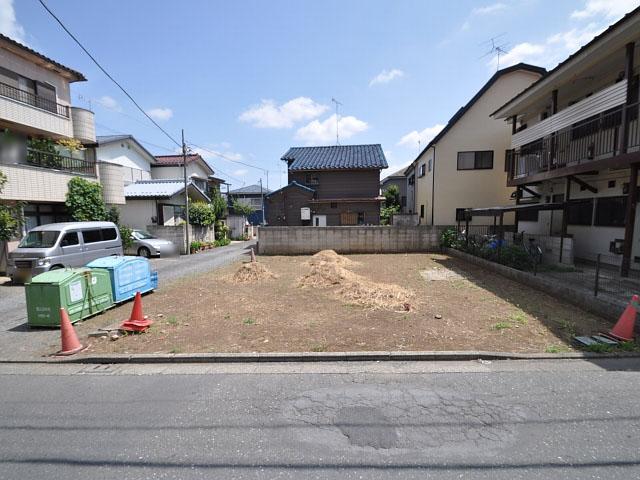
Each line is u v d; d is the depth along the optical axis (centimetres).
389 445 241
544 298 641
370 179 2222
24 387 343
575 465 219
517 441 243
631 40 687
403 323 501
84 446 246
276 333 470
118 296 626
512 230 1565
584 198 973
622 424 262
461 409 287
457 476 210
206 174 2827
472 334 456
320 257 1136
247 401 306
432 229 1370
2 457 236
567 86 973
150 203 1659
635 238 806
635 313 431
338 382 341
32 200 1072
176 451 239
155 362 399
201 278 890
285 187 2133
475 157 1661
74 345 425
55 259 847
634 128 748
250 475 214
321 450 237
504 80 1606
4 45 1059
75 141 1305
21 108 1094
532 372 355
